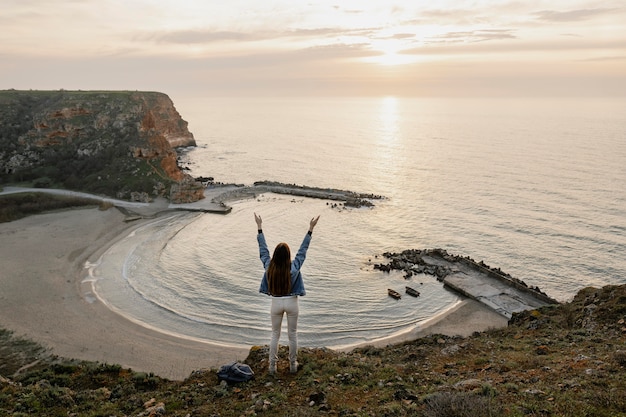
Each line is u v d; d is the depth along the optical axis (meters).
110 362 36.47
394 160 161.62
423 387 12.72
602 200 96.06
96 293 51.81
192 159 162.62
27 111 132.25
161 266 61.06
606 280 58.56
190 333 43.22
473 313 47.81
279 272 11.41
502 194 104.94
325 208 94.75
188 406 13.12
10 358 36.53
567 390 11.09
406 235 76.50
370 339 42.69
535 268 62.66
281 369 14.49
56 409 15.01
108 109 128.00
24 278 54.88
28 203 88.12
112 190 99.25
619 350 14.73
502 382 12.59
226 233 77.06
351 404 11.62
